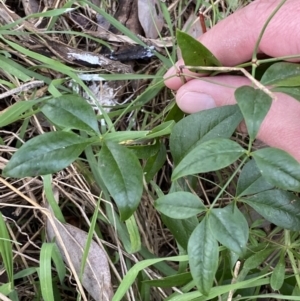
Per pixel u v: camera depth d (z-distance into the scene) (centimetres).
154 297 22
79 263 21
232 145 15
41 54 24
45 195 22
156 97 27
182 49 17
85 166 23
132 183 15
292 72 16
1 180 21
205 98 20
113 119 25
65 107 16
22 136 23
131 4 28
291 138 19
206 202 26
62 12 24
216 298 20
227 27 22
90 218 24
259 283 19
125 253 22
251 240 21
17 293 22
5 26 23
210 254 15
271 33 21
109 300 20
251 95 14
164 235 24
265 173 14
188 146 17
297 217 16
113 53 26
